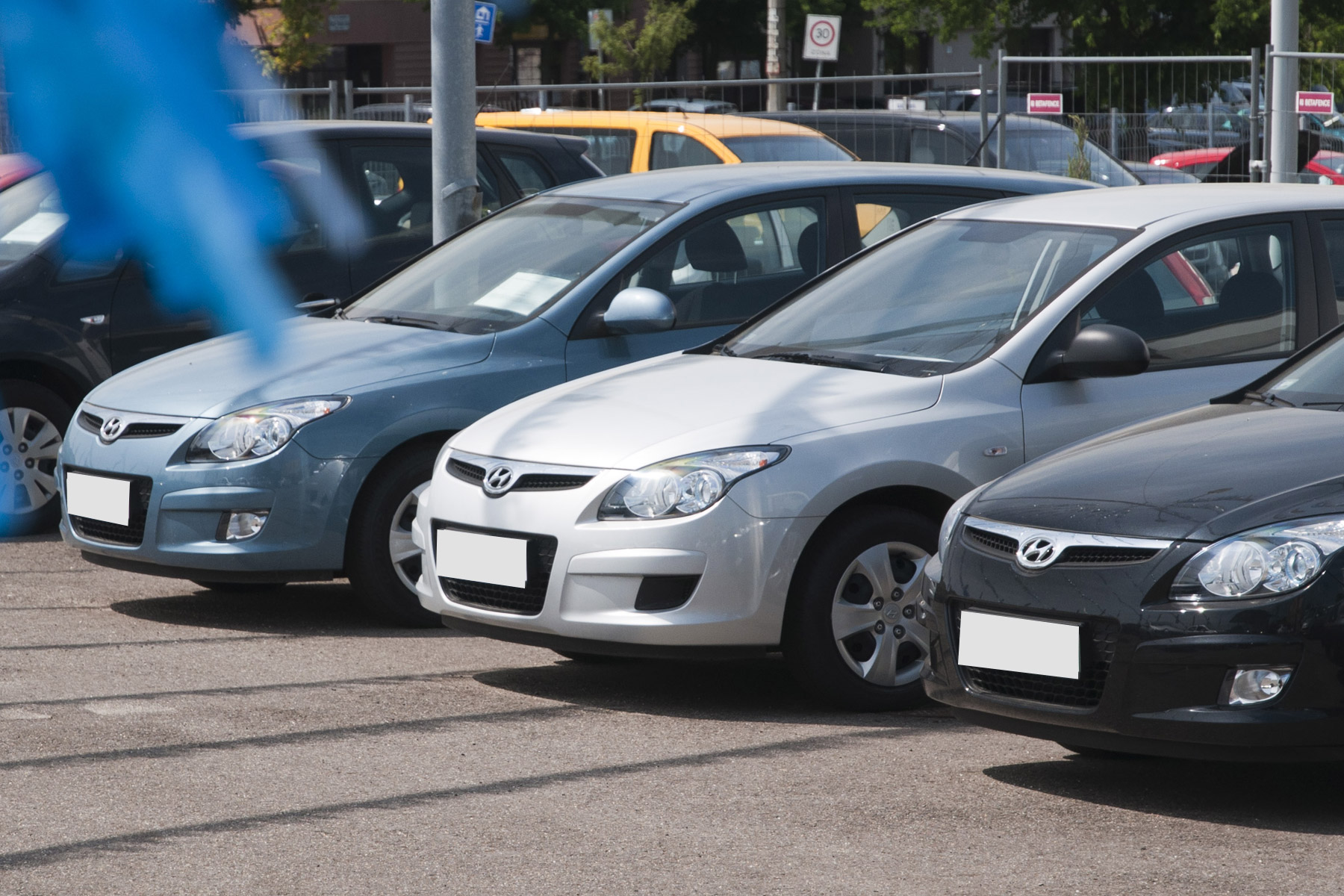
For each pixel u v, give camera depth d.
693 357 23.22
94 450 25.03
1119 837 15.51
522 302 25.92
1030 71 55.09
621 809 16.34
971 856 14.98
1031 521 16.88
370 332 25.92
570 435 20.64
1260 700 15.23
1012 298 21.95
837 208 27.36
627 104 60.53
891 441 20.08
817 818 16.11
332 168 33.62
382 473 24.39
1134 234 22.16
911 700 20.47
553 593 19.94
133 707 20.06
